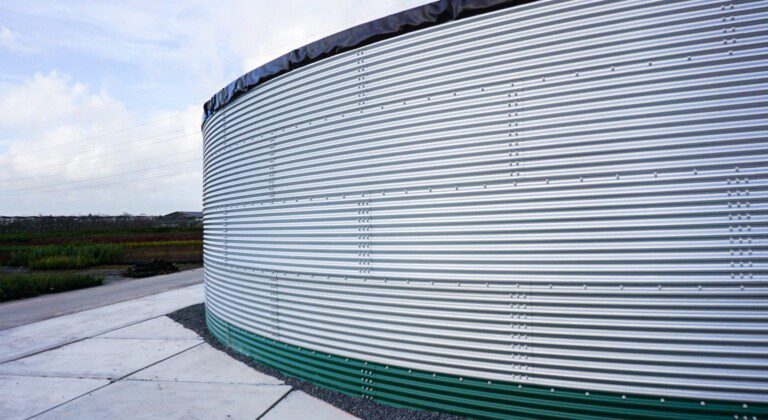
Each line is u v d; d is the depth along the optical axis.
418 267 3.40
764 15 2.44
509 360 3.03
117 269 19.11
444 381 3.30
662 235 2.60
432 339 3.35
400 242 3.50
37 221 50.00
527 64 2.99
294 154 4.30
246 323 5.09
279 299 4.50
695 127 2.55
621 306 2.69
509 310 3.02
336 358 3.93
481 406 3.14
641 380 2.65
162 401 3.96
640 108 2.67
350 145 3.81
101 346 5.98
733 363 2.46
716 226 2.49
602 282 2.74
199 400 3.94
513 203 3.02
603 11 2.77
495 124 3.10
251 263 4.94
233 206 5.34
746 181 2.45
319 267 4.05
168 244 29.22
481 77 3.16
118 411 3.79
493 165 3.10
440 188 3.31
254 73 4.80
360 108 3.75
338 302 3.91
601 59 2.77
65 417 3.72
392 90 3.56
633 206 2.67
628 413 2.68
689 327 2.54
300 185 4.24
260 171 4.77
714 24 2.53
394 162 3.54
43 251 22.64
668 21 2.62
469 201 3.18
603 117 2.76
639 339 2.65
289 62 4.30
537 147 2.95
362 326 3.74
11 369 5.12
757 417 2.42
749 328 2.43
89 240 33.22
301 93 4.23
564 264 2.85
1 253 24.52
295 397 3.92
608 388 2.73
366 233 3.70
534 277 2.94
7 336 6.93
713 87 2.52
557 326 2.87
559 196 2.87
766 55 2.44
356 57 3.79
